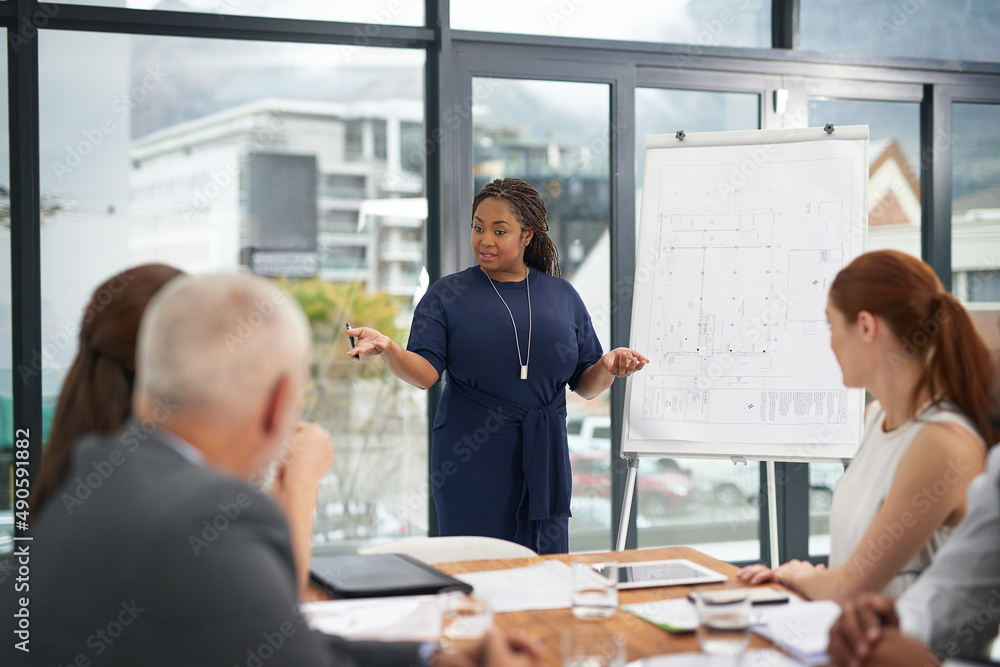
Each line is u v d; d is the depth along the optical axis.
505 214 2.42
